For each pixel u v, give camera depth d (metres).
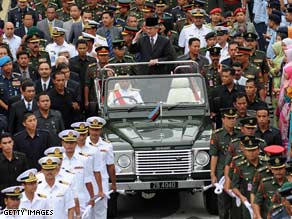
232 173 37.84
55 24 57.59
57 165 34.88
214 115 45.00
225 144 40.03
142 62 46.94
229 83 45.16
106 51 48.31
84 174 38.69
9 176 38.22
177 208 42.62
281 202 33.88
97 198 39.50
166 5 60.31
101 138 40.59
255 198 35.84
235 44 48.56
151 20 48.53
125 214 42.12
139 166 41.31
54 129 42.16
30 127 40.34
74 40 57.28
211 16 56.41
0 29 54.41
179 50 55.81
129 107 43.81
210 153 40.41
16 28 58.84
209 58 50.69
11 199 33.66
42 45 53.94
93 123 39.28
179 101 44.09
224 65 46.69
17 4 62.34
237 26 57.16
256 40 51.12
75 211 36.47
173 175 41.34
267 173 35.88
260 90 48.09
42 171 34.97
